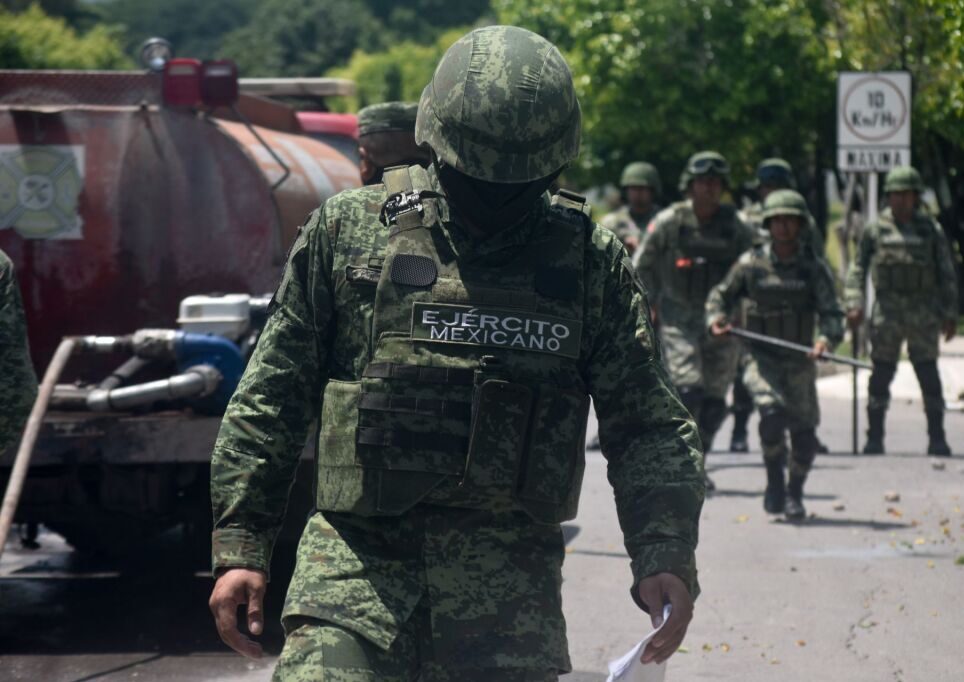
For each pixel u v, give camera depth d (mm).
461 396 5418
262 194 12031
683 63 41344
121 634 11102
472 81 5426
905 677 9945
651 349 5613
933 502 16922
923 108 29156
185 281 12141
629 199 22641
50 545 14930
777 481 15977
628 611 11766
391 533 5387
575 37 43531
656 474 5422
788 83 40875
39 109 12141
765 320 15992
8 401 7500
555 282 5539
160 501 11352
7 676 9906
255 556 5406
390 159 11914
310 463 11203
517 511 5453
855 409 21156
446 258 5539
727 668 10148
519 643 5262
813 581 12852
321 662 5086
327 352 5637
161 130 12148
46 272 12172
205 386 11016
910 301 20750
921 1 26156
